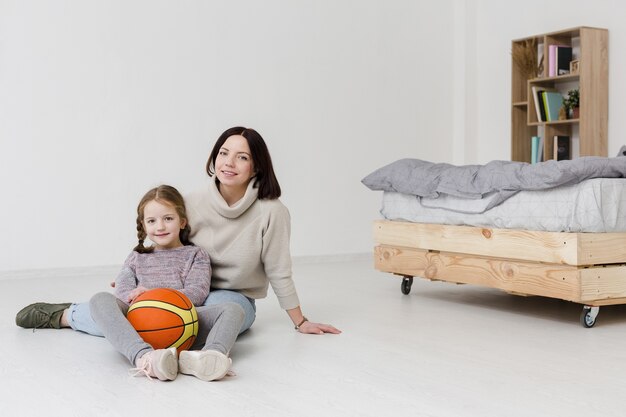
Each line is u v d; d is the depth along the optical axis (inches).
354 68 213.9
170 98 184.7
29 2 167.0
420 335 100.0
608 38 191.3
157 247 97.7
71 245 173.3
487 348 92.0
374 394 70.0
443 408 65.7
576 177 106.0
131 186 180.2
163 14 183.0
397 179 137.6
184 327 80.9
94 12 174.4
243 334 99.5
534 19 210.5
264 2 197.8
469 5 228.2
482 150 228.8
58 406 65.7
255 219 96.6
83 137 174.1
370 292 142.7
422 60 226.2
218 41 191.0
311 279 163.3
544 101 198.1
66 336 96.9
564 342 96.4
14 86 165.9
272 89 200.1
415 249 137.6
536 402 68.2
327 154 209.9
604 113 191.0
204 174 190.1
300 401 67.4
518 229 115.1
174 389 71.2
